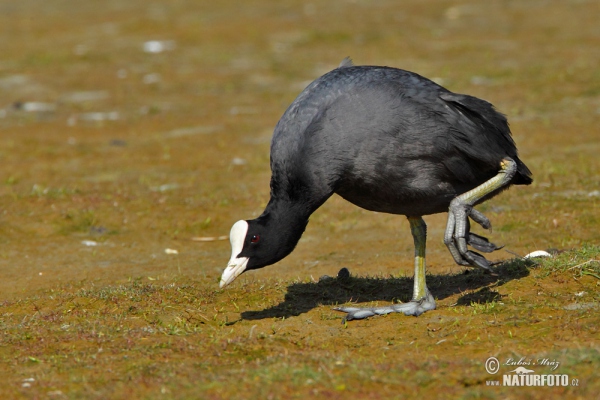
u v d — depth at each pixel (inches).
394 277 460.1
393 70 370.0
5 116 956.6
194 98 1024.9
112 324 374.0
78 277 492.4
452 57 1171.3
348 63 412.5
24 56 1252.5
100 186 692.7
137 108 984.3
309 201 353.4
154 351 331.9
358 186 357.4
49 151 813.9
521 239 526.9
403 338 346.9
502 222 565.3
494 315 361.7
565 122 842.8
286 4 1692.9
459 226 356.8
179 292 426.3
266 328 368.5
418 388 281.0
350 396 275.7
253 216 616.7
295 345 342.0
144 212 620.4
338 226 593.6
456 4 1636.3
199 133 871.1
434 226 583.2
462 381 284.8
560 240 517.0
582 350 299.1
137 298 413.1
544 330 333.4
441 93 362.3
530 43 1254.9
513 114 879.1
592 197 605.9
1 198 649.6
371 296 423.2
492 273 360.2
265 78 1111.0
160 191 673.6
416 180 355.3
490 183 366.3
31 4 1750.7
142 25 1481.3
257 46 1305.4
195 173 732.0
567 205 590.2
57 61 1220.5
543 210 582.9
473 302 386.6
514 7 1577.3
